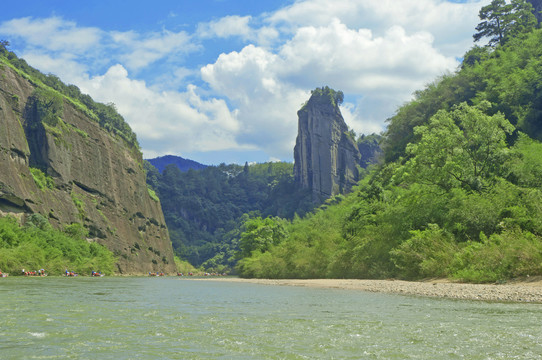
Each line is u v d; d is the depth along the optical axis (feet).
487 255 92.32
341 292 91.86
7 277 180.34
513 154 135.64
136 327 36.47
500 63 278.67
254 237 360.69
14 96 350.02
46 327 35.42
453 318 42.80
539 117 199.93
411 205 139.13
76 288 99.60
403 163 262.67
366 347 28.40
